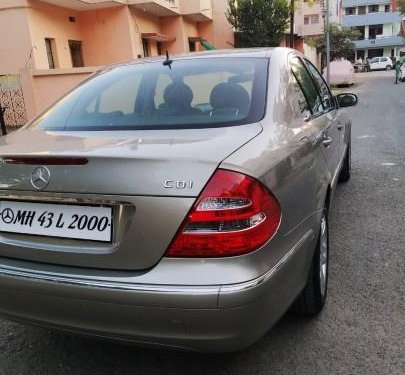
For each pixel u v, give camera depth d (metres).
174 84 3.00
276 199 2.21
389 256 3.96
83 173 2.16
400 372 2.55
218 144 2.24
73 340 2.98
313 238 2.72
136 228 2.08
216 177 2.04
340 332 2.92
